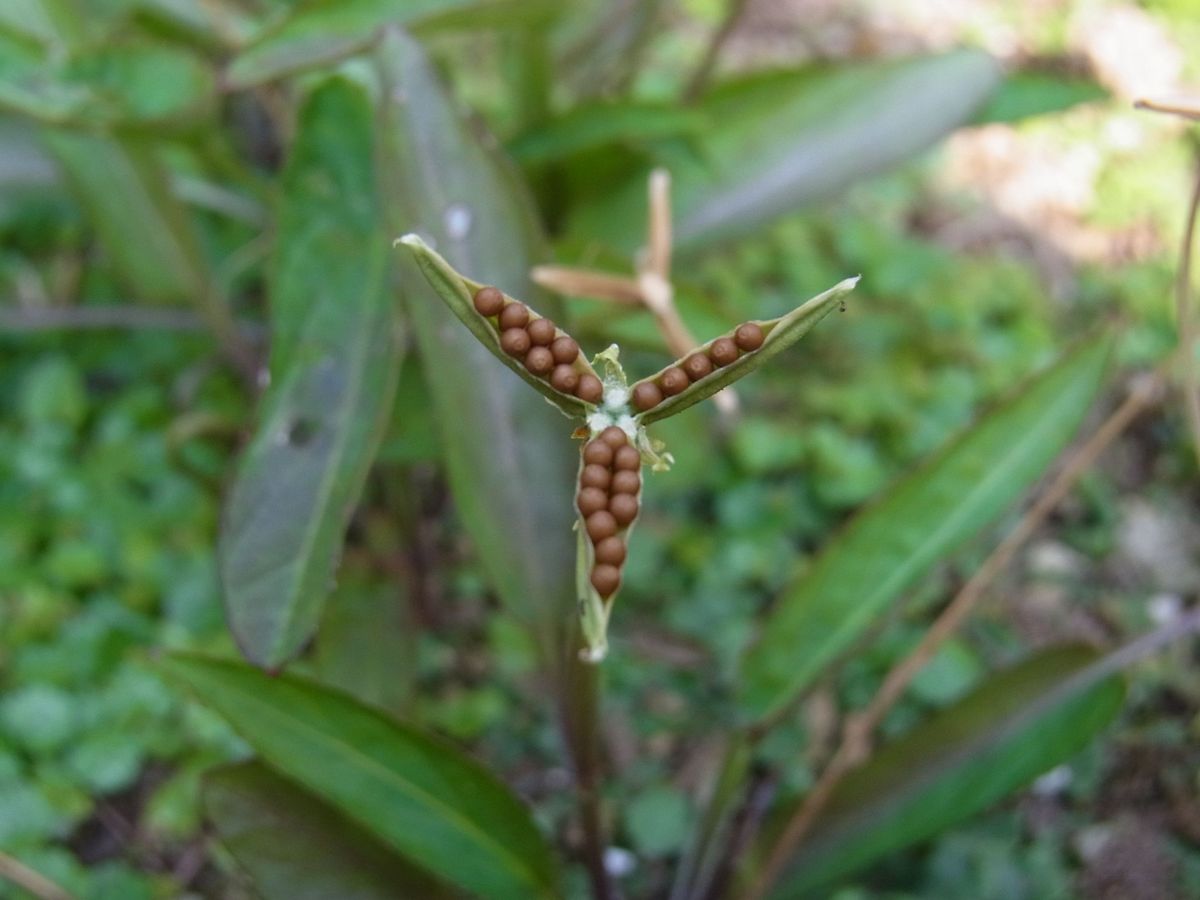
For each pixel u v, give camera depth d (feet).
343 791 0.31
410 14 0.36
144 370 0.56
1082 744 0.34
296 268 0.35
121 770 0.44
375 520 0.46
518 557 0.31
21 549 0.49
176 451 0.47
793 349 0.59
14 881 0.40
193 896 0.43
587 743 0.31
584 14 0.46
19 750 0.44
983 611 0.51
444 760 0.32
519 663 0.48
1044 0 0.77
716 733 0.47
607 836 0.45
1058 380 0.36
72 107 0.37
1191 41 0.75
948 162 0.69
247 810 0.32
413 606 0.44
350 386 0.34
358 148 0.37
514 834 0.32
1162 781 0.47
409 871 0.33
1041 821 0.46
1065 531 0.55
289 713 0.31
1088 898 0.44
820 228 0.63
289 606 0.31
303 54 0.36
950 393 0.57
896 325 0.59
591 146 0.43
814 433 0.54
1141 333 0.61
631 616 0.50
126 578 0.50
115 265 0.47
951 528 0.36
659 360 0.54
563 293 0.33
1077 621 0.52
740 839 0.40
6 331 0.56
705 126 0.45
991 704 0.36
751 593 0.51
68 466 0.52
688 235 0.45
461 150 0.33
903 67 0.47
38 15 0.43
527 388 0.31
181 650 0.30
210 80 0.38
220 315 0.48
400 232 0.33
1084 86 0.47
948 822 0.35
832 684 0.48
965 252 0.65
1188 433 0.57
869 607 0.36
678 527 0.52
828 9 0.77
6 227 0.60
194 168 0.57
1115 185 0.68
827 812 0.36
